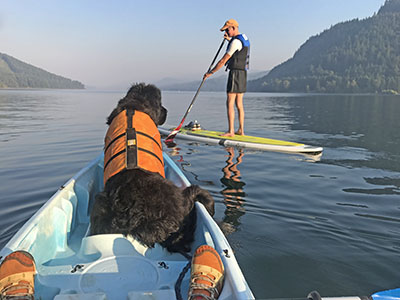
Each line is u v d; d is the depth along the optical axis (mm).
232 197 3512
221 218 2936
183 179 3121
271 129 9297
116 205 2014
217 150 6195
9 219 2988
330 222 2877
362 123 10930
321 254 2314
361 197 3574
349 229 2738
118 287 1721
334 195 3633
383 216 3035
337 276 2041
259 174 4488
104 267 1873
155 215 1996
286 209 3184
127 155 2156
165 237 2033
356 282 1979
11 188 3924
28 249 1794
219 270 1500
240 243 2465
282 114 14734
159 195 2031
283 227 2768
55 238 2227
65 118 12273
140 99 2773
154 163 2240
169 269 1877
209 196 2434
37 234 1949
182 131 7910
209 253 1538
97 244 2016
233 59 6707
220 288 1495
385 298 1456
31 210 3219
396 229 2748
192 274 1486
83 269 1856
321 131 8914
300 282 1975
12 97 34281
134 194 1997
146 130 2412
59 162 5238
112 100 29719
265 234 2625
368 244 2473
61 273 1819
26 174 4539
